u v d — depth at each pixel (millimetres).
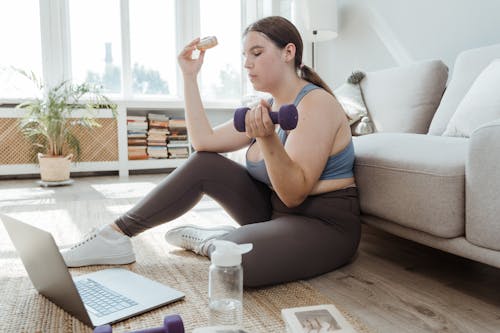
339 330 757
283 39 1328
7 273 1399
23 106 3928
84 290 1178
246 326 1021
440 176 1181
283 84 1371
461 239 1171
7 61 4094
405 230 1363
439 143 1396
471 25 2398
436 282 1338
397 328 1030
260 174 1446
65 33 4227
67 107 3732
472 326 1042
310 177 1229
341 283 1329
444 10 2566
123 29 4402
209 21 4750
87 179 3969
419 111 2211
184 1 4605
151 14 4543
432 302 1186
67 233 1969
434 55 2666
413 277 1383
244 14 4840
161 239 1808
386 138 1625
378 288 1287
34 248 1024
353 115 2436
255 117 1008
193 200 1502
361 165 1503
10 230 1110
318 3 3266
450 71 2555
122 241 1458
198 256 1567
